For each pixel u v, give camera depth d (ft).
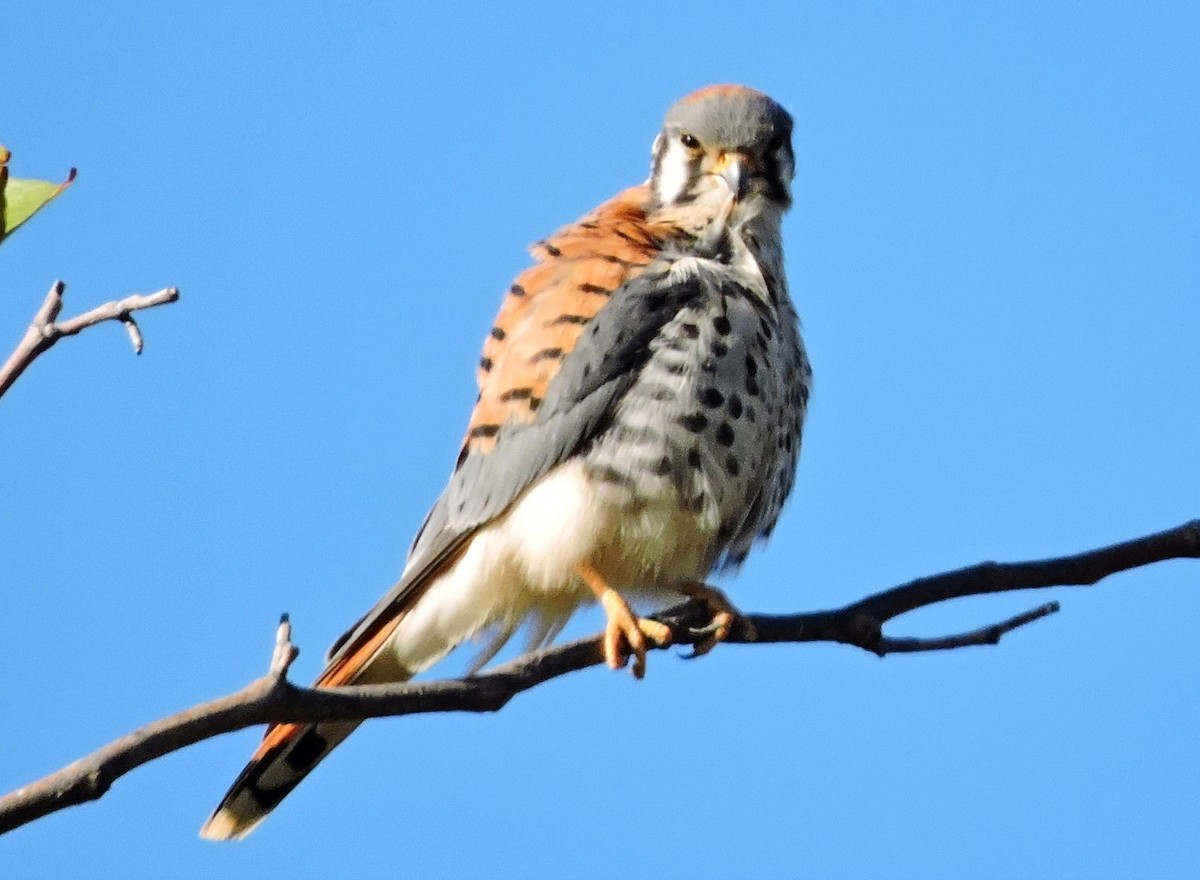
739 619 31.58
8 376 20.80
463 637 34.94
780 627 31.22
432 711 25.45
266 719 22.89
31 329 21.02
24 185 18.89
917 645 30.07
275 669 22.70
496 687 26.66
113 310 21.06
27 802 20.92
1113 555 29.48
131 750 21.53
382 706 24.59
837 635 30.14
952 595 29.94
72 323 21.09
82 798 21.15
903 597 29.99
